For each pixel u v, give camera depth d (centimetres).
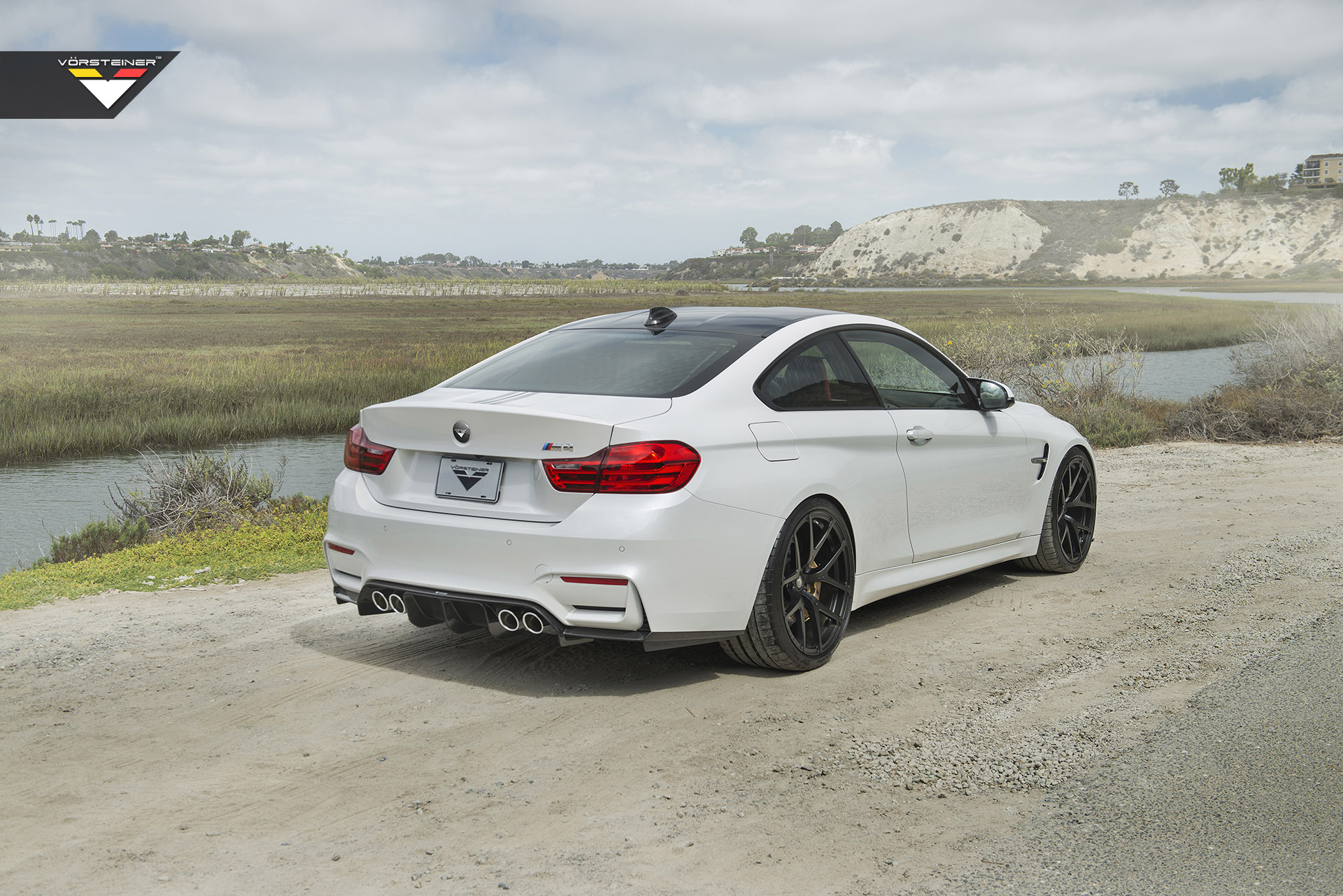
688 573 340
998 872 234
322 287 17250
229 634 465
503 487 353
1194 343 4384
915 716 339
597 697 365
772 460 368
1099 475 948
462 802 277
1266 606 466
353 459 392
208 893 227
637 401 355
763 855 244
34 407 2358
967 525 477
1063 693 358
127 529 841
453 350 4231
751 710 348
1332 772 285
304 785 289
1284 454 1049
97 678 397
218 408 2470
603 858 243
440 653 427
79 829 261
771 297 11969
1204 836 249
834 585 400
